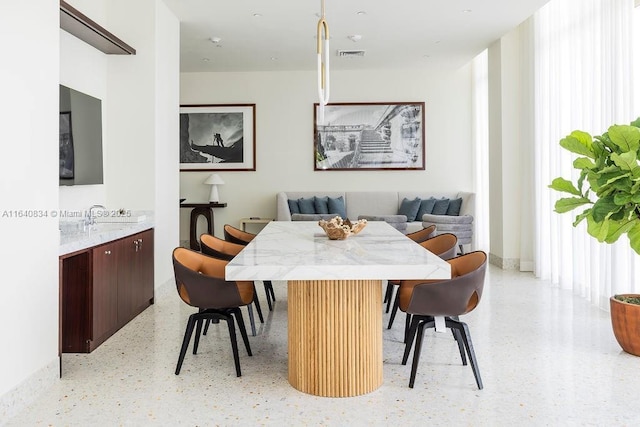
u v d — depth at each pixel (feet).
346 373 9.46
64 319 12.01
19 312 9.02
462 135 29.40
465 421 8.50
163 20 17.60
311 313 9.52
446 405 9.11
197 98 29.43
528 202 22.17
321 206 28.12
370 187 29.58
